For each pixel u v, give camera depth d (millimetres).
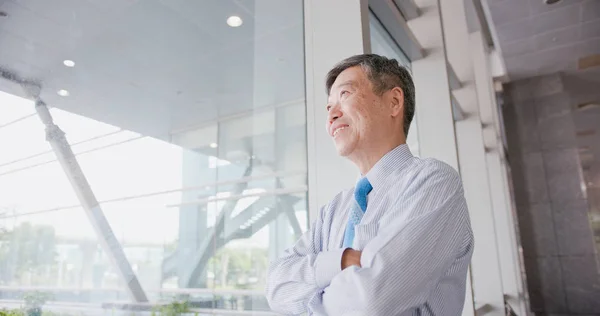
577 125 5902
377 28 2039
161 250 6352
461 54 3299
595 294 5391
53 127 3854
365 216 851
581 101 5938
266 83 3256
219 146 5656
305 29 1605
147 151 5172
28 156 3473
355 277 673
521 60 5691
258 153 5539
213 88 5305
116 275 6773
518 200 6004
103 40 4684
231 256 5973
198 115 5410
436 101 2293
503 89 6363
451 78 3117
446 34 3303
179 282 6426
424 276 683
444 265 717
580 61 5758
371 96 914
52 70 4125
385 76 932
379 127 900
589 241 5551
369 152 919
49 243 6602
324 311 729
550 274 5645
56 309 6531
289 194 3160
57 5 4293
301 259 848
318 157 1510
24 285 6465
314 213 1480
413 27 2418
